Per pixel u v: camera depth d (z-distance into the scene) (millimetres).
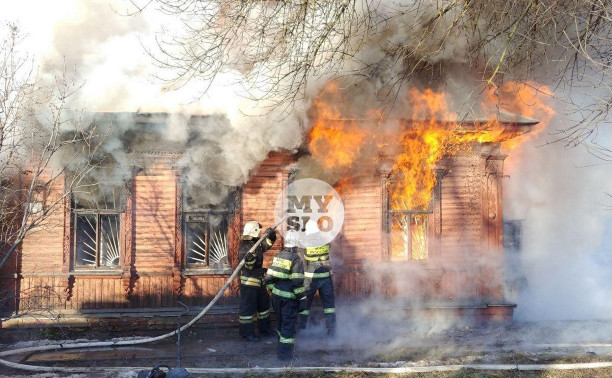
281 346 7418
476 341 8344
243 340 8336
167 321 8688
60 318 8453
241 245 8383
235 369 6988
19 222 8391
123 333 8570
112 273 8664
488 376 6773
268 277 7684
